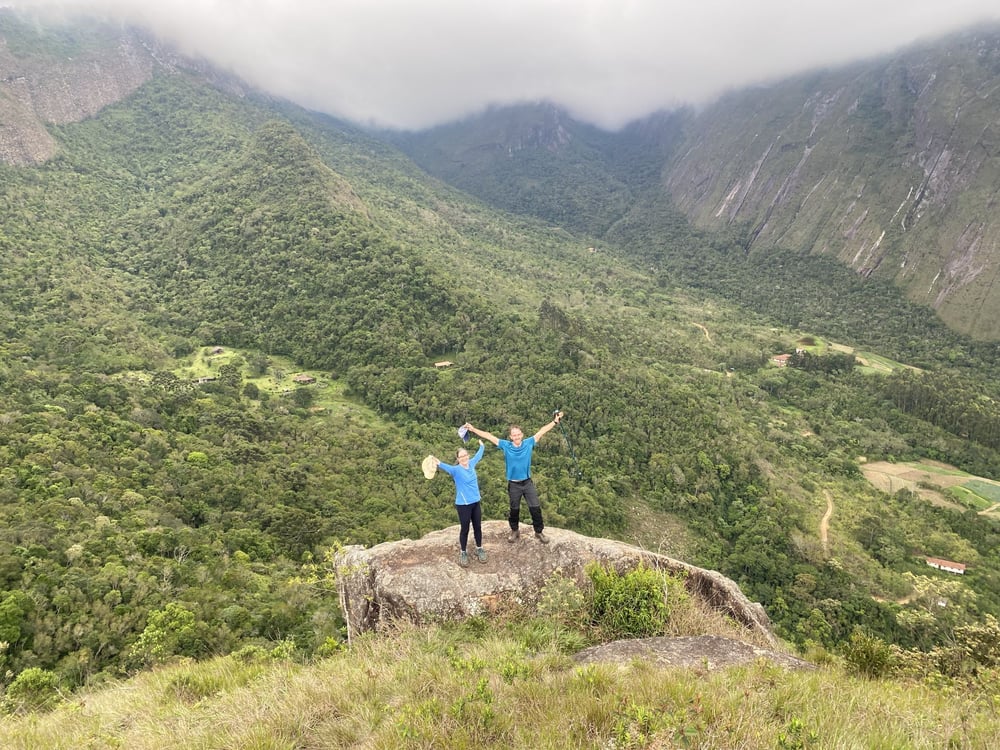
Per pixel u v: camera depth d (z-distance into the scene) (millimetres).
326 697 6434
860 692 6133
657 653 7309
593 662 6738
